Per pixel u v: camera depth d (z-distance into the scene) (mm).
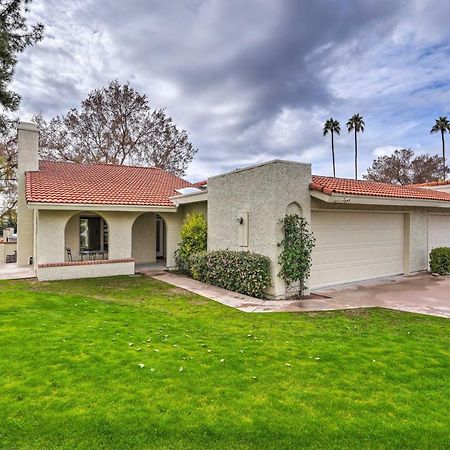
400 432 3791
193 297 10938
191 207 16938
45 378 4941
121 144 34031
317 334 7133
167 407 4246
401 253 15086
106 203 15289
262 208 11148
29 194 14594
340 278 12789
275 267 10648
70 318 8133
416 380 5008
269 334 7137
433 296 10938
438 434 3760
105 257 18531
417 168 49094
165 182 21359
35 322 7711
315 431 3814
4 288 12398
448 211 16984
